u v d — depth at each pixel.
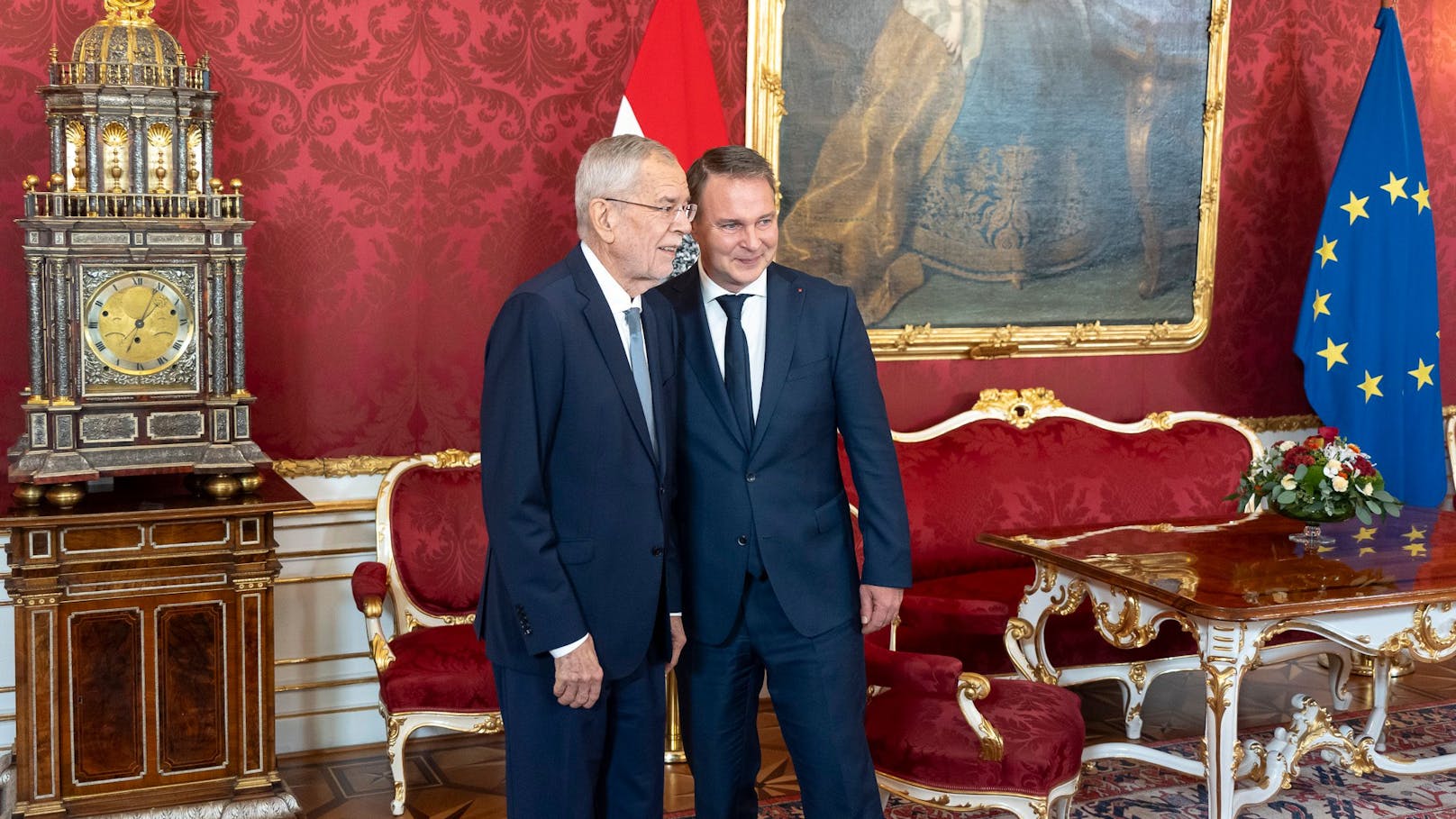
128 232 3.46
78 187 3.55
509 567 2.44
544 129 4.60
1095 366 5.54
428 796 4.06
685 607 2.84
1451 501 5.96
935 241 5.20
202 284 3.55
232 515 3.54
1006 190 5.29
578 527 2.52
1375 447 5.57
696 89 4.58
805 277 2.92
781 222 4.95
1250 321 5.79
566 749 2.52
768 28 4.82
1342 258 5.52
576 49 4.61
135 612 3.51
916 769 3.14
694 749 2.90
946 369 5.30
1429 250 5.59
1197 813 3.85
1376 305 5.53
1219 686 3.37
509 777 2.57
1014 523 4.91
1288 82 5.72
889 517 2.86
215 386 3.59
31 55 3.98
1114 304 5.52
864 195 5.07
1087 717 4.77
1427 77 5.93
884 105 5.06
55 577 3.41
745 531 2.78
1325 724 3.74
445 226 4.50
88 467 3.44
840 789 2.82
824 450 2.88
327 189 4.34
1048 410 5.24
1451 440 5.92
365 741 4.55
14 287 4.01
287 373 4.35
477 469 4.44
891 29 5.03
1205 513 5.18
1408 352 5.59
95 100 3.45
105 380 3.48
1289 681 5.21
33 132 4.00
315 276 4.35
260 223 4.27
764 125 4.85
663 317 2.74
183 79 3.56
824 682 2.80
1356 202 5.51
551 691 2.51
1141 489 5.12
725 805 2.90
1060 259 5.40
